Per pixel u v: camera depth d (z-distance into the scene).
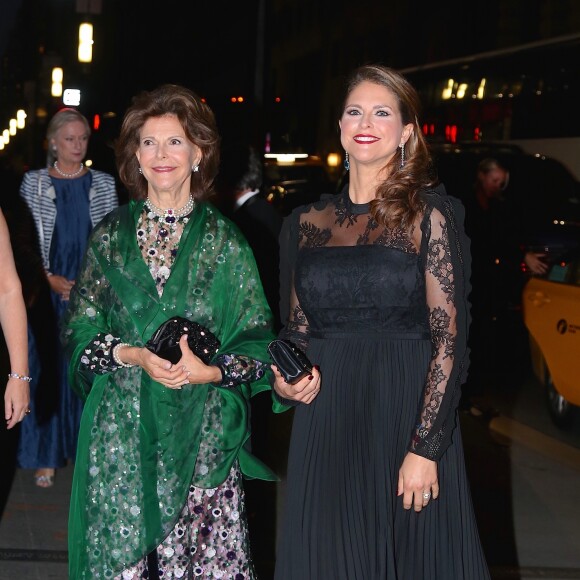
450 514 3.59
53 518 5.96
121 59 55.00
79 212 6.27
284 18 55.81
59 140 6.22
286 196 22.34
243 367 3.87
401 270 3.53
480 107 21.31
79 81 29.00
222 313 3.96
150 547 3.85
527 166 15.02
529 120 19.94
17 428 7.83
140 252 3.93
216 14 56.31
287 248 3.76
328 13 49.56
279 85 56.22
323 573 3.58
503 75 20.81
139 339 3.90
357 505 3.57
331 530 3.58
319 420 3.61
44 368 6.30
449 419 3.48
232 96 16.95
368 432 3.57
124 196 8.84
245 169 5.80
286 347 3.51
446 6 39.25
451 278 3.50
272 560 5.43
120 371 3.90
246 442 4.05
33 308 6.23
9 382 4.02
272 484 6.68
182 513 3.89
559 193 14.78
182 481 3.86
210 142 3.94
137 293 3.89
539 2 33.75
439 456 3.48
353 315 3.58
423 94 23.25
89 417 3.91
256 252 5.77
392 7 43.12
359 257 3.55
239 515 4.00
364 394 3.57
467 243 3.58
